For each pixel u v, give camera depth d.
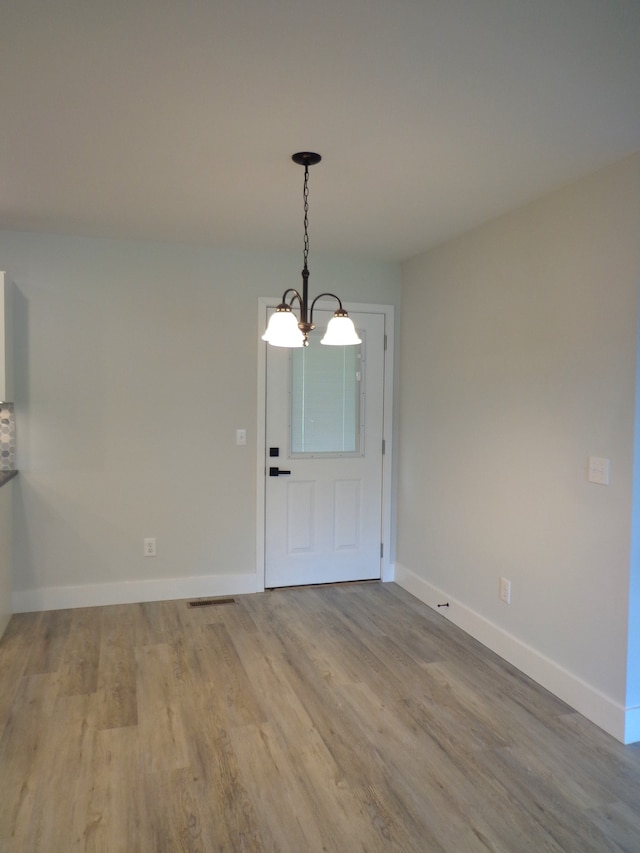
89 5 1.50
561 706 2.74
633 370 2.41
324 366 4.31
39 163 2.55
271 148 2.38
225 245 3.95
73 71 1.82
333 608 3.96
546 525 2.91
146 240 3.86
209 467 4.12
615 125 2.15
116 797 2.08
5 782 2.15
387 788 2.16
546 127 2.18
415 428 4.23
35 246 3.72
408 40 1.65
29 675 2.96
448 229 3.51
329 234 3.65
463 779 2.21
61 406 3.82
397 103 2.01
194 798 2.08
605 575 2.56
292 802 2.07
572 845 1.90
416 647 3.36
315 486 4.35
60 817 1.98
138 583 4.02
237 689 2.85
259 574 4.26
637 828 1.98
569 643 2.76
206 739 2.44
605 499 2.55
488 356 3.36
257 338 4.15
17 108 2.06
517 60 1.75
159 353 3.97
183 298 4.00
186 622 3.68
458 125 2.17
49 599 3.86
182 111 2.07
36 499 3.81
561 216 2.79
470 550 3.55
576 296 2.70
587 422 2.64
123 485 3.96
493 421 3.31
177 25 1.58
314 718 2.61
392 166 2.55
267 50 1.70
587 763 2.32
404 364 4.38
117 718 2.58
